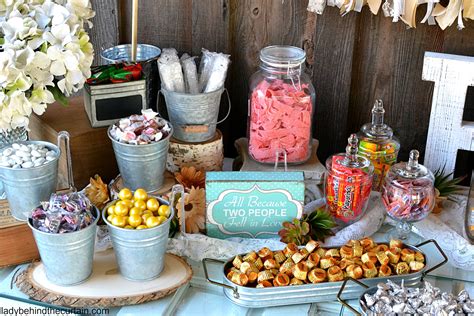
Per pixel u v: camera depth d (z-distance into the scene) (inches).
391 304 46.1
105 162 63.5
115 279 51.8
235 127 72.0
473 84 59.6
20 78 49.9
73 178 61.9
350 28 64.2
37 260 54.6
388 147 61.5
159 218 49.8
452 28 62.1
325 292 50.3
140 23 69.7
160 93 66.4
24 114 51.9
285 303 50.3
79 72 52.7
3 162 52.0
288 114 60.7
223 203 56.4
